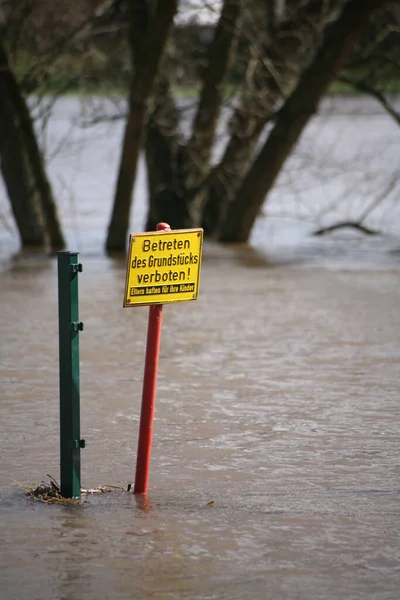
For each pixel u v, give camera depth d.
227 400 20.03
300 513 13.81
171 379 21.67
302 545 12.64
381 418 18.77
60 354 14.04
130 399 20.09
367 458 16.44
